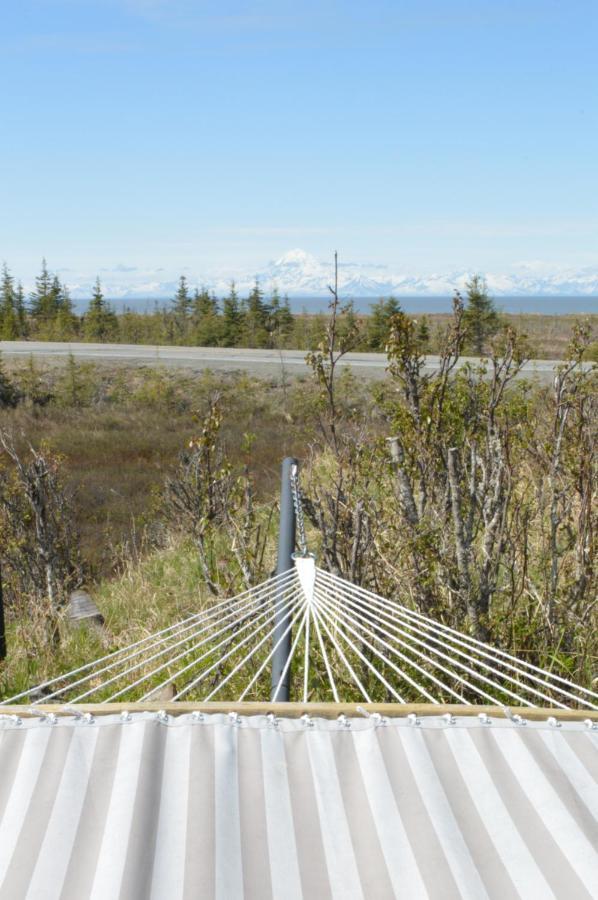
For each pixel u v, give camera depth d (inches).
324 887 65.8
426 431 176.1
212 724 84.2
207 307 1918.1
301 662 153.6
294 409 831.1
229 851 68.5
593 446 169.6
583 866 68.2
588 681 150.0
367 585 167.6
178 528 335.6
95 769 77.0
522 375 636.7
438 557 157.3
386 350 178.5
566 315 1937.7
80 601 239.3
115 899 62.2
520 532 166.7
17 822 70.8
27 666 194.5
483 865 68.4
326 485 223.5
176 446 694.5
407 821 72.9
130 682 170.6
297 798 75.1
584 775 79.6
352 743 82.7
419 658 147.1
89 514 477.4
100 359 1117.7
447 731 84.9
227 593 202.2
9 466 364.5
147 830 69.6
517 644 157.6
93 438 728.3
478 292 1125.1
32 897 63.2
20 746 79.9
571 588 162.9
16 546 280.4
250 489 227.0
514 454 179.6
